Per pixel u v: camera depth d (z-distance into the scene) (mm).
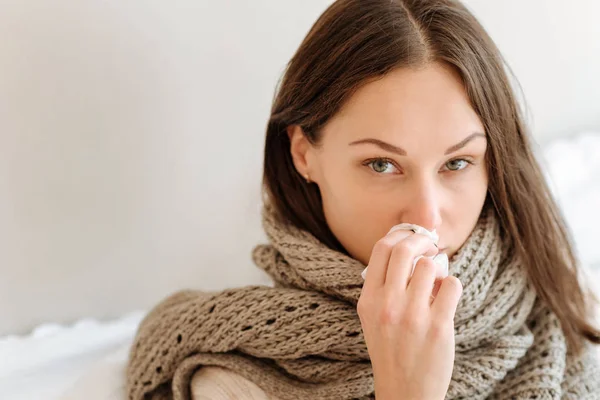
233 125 1398
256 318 1153
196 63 1354
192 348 1185
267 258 1211
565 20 1538
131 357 1220
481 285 1151
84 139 1324
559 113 1596
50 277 1357
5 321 1349
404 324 1019
